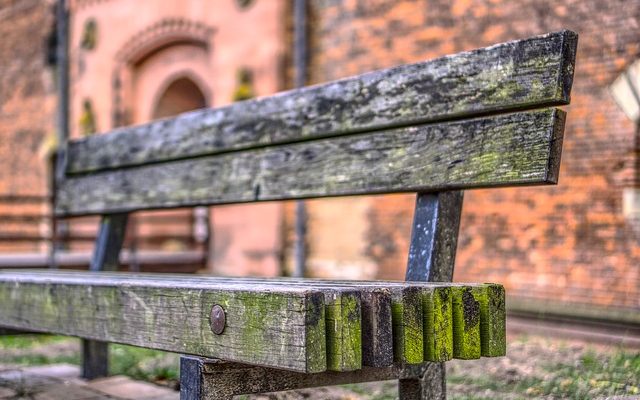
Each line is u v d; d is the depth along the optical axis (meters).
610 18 6.73
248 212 10.05
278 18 9.81
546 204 7.16
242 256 10.09
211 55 10.76
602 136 6.79
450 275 2.95
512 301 7.29
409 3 8.38
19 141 14.12
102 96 12.62
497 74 2.76
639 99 6.53
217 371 2.36
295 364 2.08
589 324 6.62
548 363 4.80
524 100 2.67
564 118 2.65
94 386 4.11
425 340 2.21
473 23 7.77
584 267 6.89
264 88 9.94
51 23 13.59
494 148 2.77
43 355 5.79
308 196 3.50
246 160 3.85
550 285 7.10
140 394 3.90
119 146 4.63
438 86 2.95
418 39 8.29
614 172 6.72
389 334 2.16
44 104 13.68
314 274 9.34
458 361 4.97
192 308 2.45
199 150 4.11
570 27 6.99
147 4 11.80
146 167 4.45
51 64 13.56
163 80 11.91
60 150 5.12
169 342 2.54
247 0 10.18
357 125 3.26
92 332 2.92
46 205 13.39
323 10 9.32
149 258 10.02
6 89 14.38
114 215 4.71
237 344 2.28
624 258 6.64
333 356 2.08
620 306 6.62
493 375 4.44
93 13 12.77
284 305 2.12
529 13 7.30
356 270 8.89
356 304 2.11
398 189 3.09
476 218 7.67
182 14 11.20
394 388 4.10
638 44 6.55
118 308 2.79
